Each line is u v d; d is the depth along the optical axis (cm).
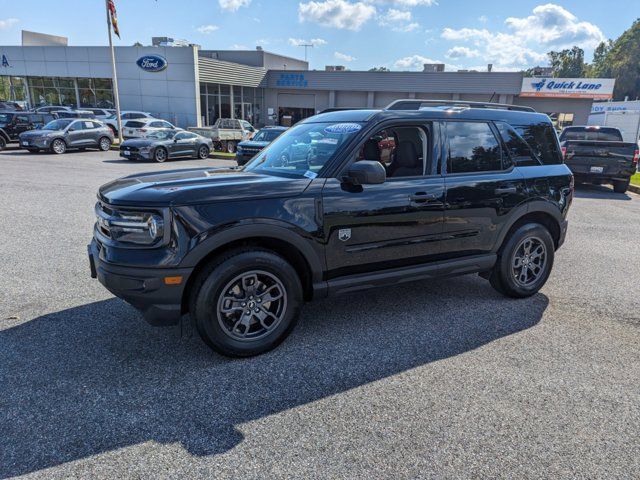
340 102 4116
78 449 241
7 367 319
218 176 367
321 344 362
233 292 329
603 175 1237
